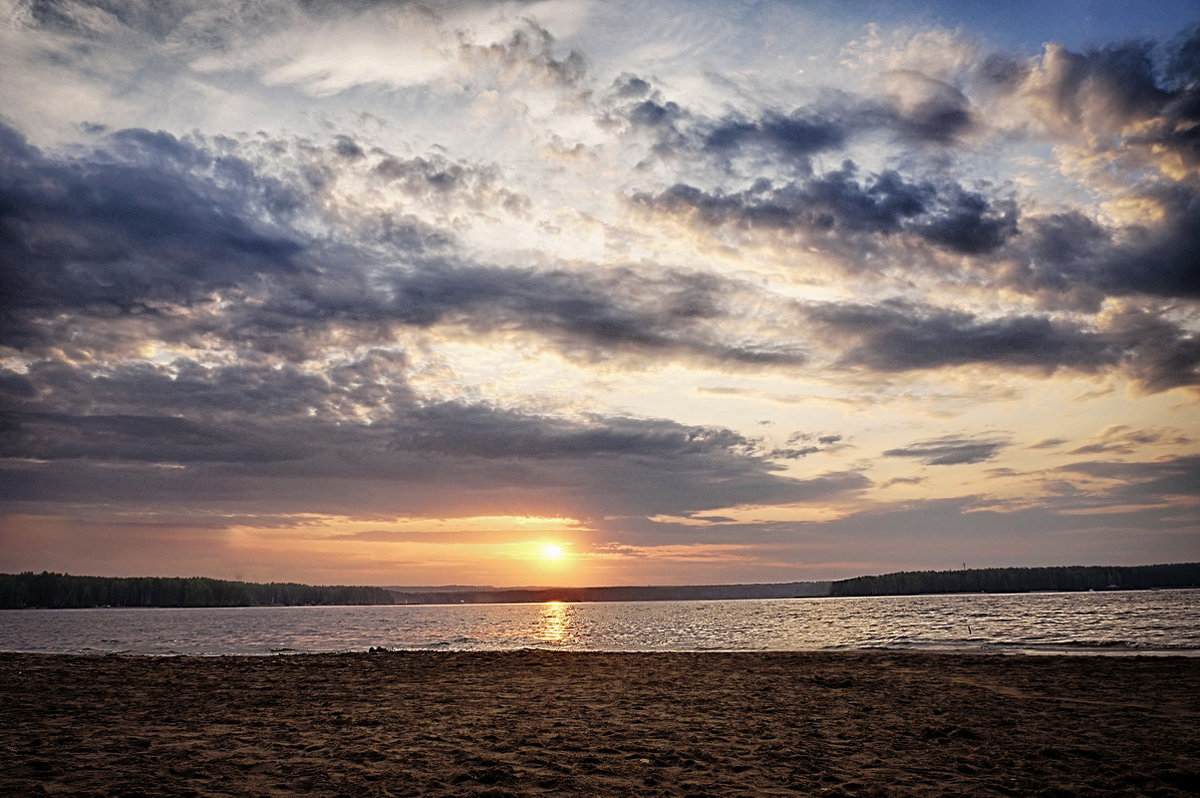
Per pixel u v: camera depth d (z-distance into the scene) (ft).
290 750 35.78
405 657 96.12
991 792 29.01
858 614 324.80
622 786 29.12
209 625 299.79
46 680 68.28
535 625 292.81
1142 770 32.58
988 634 159.84
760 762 34.04
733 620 302.86
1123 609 297.53
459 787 28.43
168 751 35.27
